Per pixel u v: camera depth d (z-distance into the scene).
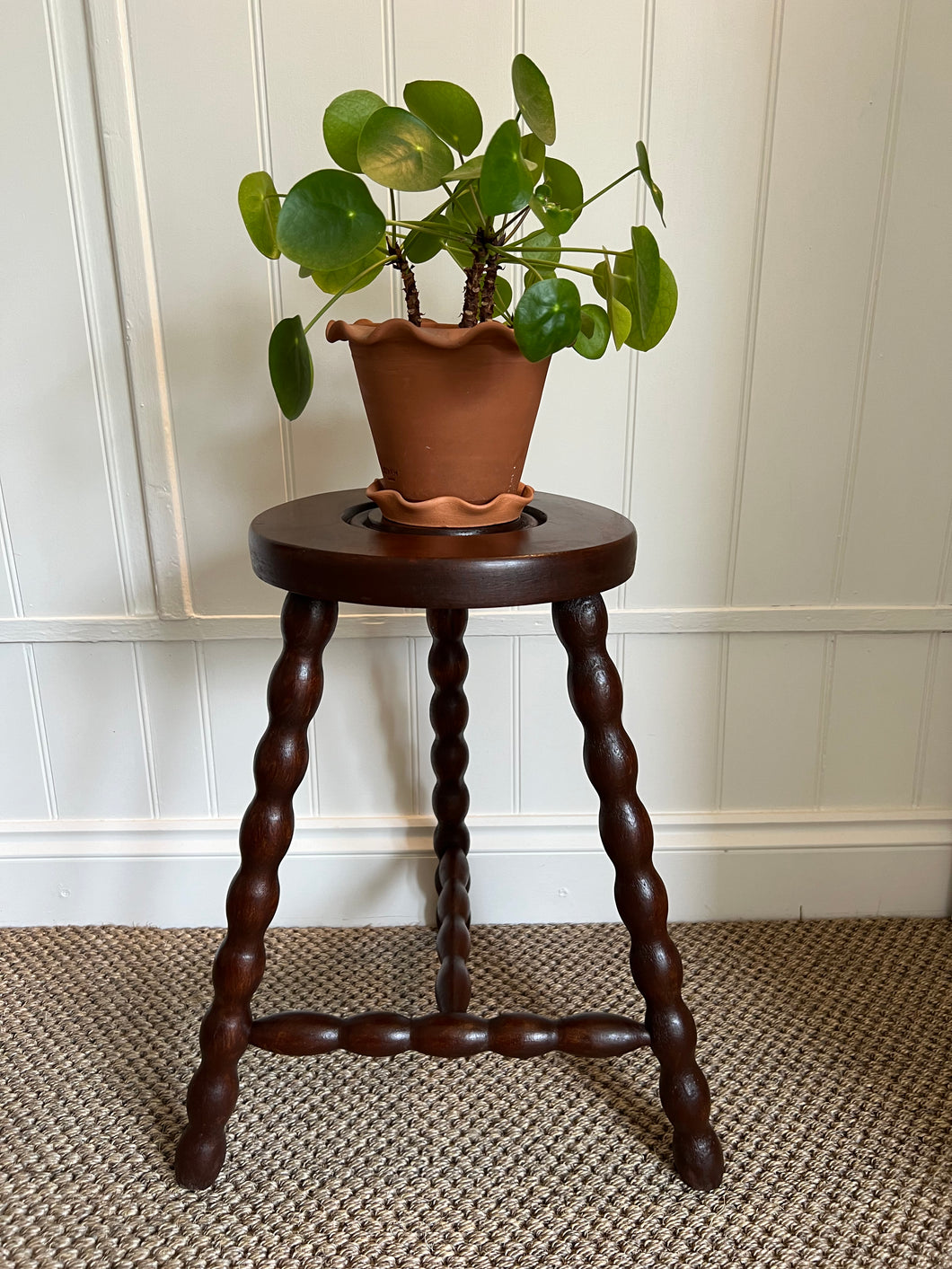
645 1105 0.84
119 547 1.00
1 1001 0.97
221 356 0.94
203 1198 0.74
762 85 0.88
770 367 0.96
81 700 1.05
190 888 1.10
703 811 1.11
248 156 0.89
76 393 0.95
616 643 1.04
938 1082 0.86
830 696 1.07
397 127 0.55
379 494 0.69
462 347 0.60
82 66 0.86
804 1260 0.69
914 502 1.00
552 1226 0.72
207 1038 0.72
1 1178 0.76
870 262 0.93
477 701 1.05
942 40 0.87
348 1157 0.78
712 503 1.00
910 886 1.12
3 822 1.09
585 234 0.92
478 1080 0.87
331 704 1.05
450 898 0.93
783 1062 0.88
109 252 0.91
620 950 1.06
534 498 0.82
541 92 0.57
